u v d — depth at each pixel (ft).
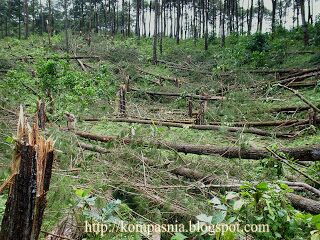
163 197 13.60
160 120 29.53
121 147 17.40
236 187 14.42
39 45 74.43
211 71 53.42
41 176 6.88
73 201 10.35
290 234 10.86
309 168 17.08
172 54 67.92
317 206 12.55
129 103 35.91
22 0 115.44
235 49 61.26
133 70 52.90
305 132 24.75
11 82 36.86
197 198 13.94
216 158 18.20
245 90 36.60
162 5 102.42
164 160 17.58
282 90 37.70
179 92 43.50
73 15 126.52
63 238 9.30
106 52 62.49
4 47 71.05
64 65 36.83
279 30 72.13
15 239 6.59
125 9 130.11
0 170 12.76
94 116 30.55
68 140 17.72
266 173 16.84
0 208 10.47
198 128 26.84
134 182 14.51
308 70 39.99
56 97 32.12
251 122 27.71
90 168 15.43
